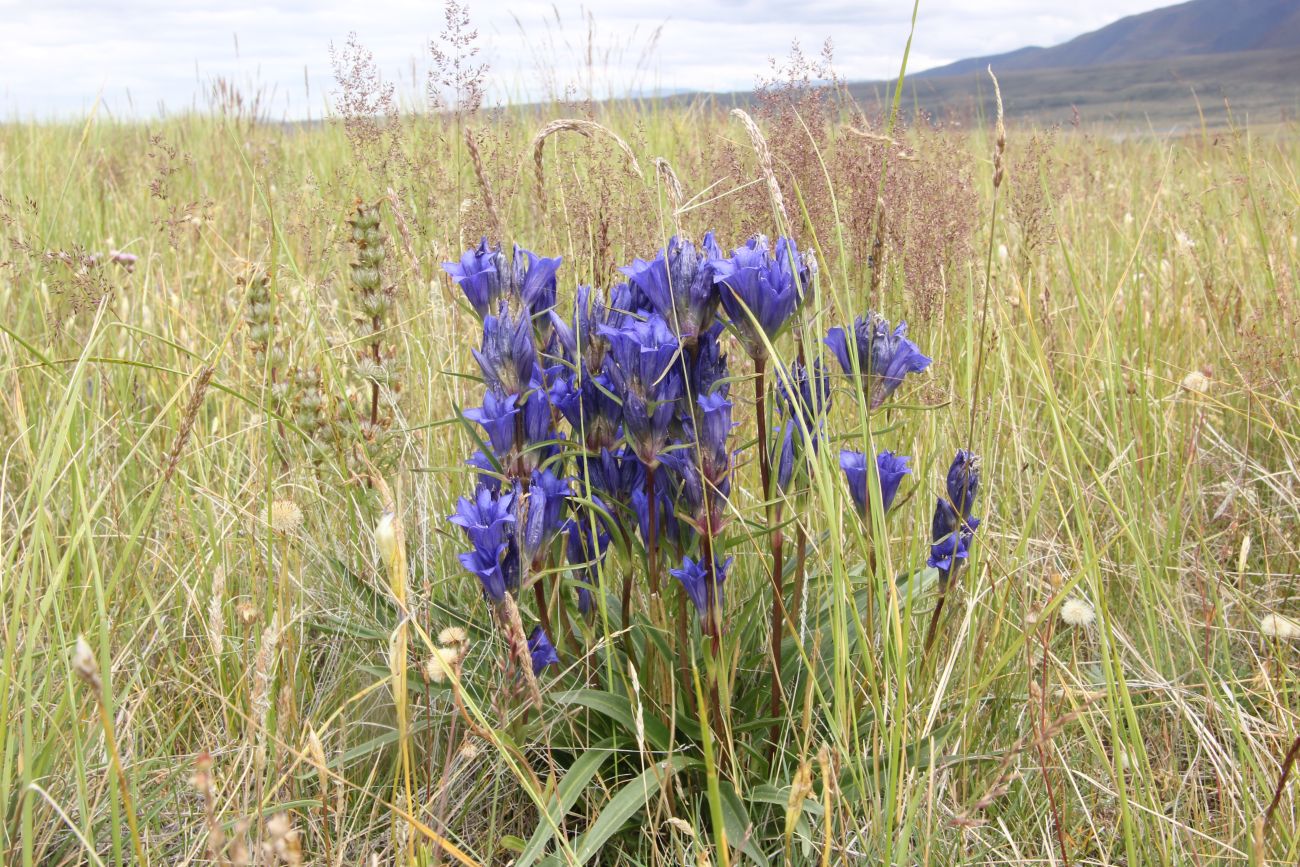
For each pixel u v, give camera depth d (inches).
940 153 40.5
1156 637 22.6
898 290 29.0
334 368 25.7
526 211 35.0
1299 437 27.5
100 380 27.4
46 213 42.4
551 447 19.6
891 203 29.0
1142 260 41.3
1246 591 26.0
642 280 17.9
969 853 19.0
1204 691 22.5
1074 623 18.9
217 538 23.7
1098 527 28.2
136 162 58.7
